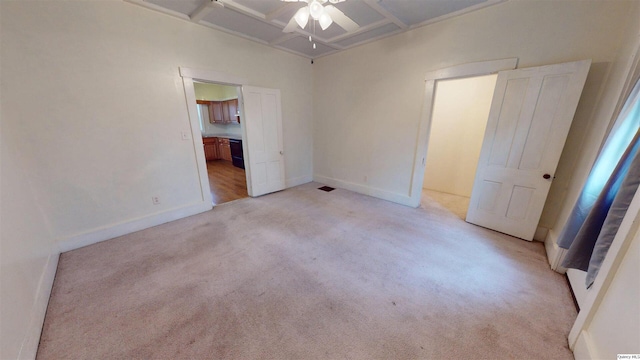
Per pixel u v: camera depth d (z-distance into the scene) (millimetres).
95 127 2285
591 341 1152
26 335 1229
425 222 2953
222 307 1587
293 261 2115
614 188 1305
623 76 1631
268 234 2619
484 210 2764
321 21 1726
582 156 2076
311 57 4301
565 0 2018
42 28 1922
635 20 1648
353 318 1502
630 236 1032
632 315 936
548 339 1354
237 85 3443
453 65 2758
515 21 2285
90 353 1264
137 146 2574
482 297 1680
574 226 1637
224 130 7320
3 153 1608
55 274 1898
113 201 2490
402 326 1444
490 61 2484
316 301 1645
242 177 5199
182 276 1897
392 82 3379
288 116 4246
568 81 2037
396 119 3451
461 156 4082
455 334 1389
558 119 2133
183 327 1429
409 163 3438
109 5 2207
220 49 3090
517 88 2324
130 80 2428
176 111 2811
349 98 3984
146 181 2697
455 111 4039
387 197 3803
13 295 1231
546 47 2172
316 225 2854
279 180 4246
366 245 2395
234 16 2643
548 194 2375
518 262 2100
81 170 2258
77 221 2289
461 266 2043
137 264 2049
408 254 2230
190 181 3082
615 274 1098
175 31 2662
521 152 2391
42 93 1979
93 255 2178
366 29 2979
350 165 4266
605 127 1722
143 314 1520
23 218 1641
